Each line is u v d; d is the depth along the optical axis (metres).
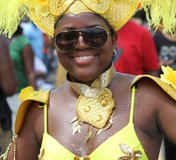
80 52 3.45
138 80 3.49
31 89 3.70
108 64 3.52
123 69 6.57
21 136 3.68
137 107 3.45
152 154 3.46
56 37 3.48
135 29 6.69
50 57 11.80
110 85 3.54
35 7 3.66
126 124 3.42
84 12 3.44
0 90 5.77
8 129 5.73
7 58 5.81
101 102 3.49
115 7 3.52
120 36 6.64
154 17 3.61
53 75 11.86
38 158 3.54
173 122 3.42
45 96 3.62
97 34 3.43
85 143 3.44
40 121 3.59
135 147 3.36
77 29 3.43
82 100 3.53
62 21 3.46
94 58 3.46
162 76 3.52
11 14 3.73
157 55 7.41
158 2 3.59
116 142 3.37
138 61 6.69
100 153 3.37
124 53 6.58
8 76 5.78
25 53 7.77
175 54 7.41
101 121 3.45
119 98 3.50
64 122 3.52
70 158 3.42
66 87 3.64
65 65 3.52
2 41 5.75
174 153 6.69
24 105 3.60
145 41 6.71
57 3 3.47
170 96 3.42
